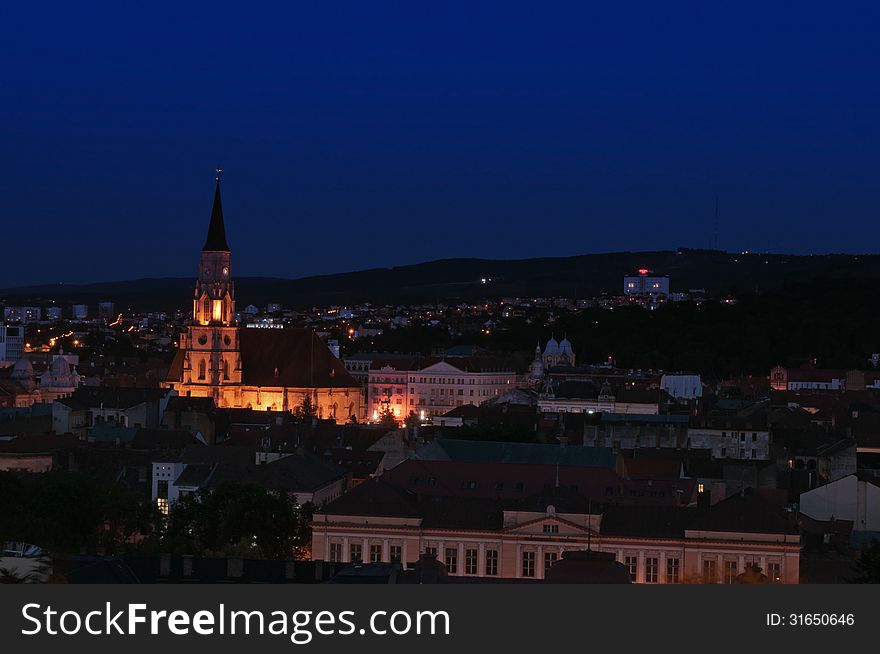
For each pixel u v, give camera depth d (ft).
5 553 612.29
